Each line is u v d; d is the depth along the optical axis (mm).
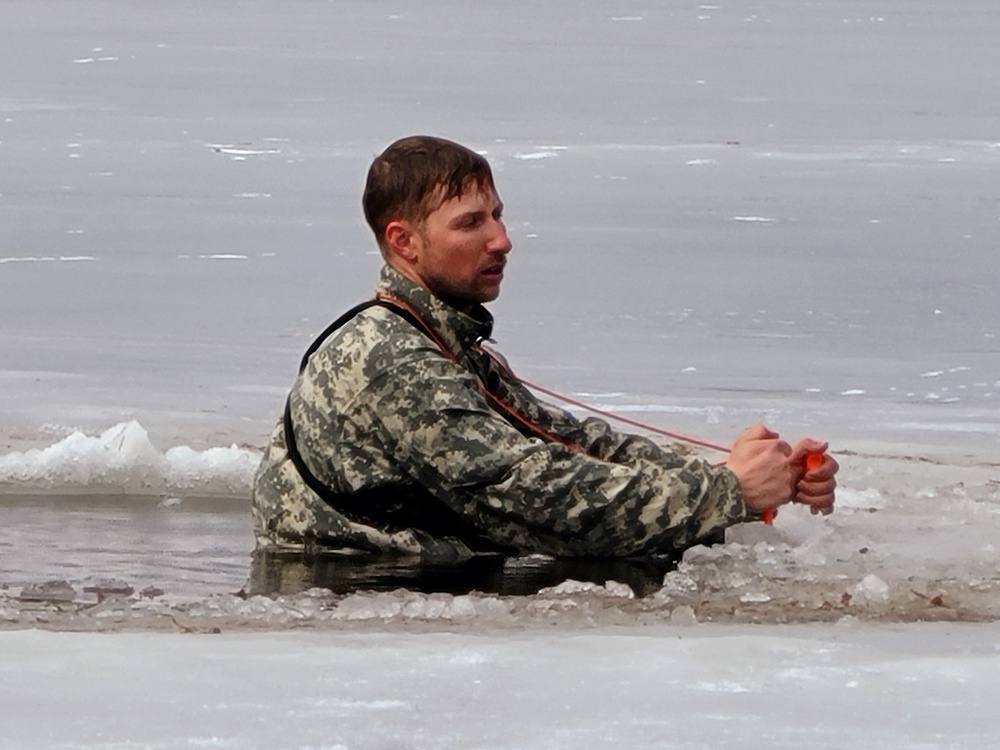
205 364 32344
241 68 107188
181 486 22172
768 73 108375
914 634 15320
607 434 19203
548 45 128250
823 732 12469
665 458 19078
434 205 17844
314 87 96438
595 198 58312
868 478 23078
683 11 173125
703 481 17719
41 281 42250
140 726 12398
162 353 33438
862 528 19875
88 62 110625
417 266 18078
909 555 18547
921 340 35781
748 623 15688
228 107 86188
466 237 17875
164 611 15938
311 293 41250
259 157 68438
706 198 58719
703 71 109000
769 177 64188
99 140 72812
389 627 15391
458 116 83250
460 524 18438
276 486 18500
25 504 21359
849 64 115312
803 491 18219
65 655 14109
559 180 62438
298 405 18234
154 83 97938
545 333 36125
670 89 97625
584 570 17844
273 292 41312
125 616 15750
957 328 37188
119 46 122875
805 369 32812
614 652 14375
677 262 45812
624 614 15906
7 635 14719
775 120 83438
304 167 65812
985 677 13773
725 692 13344
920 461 24500
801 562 18078
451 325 18109
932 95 96812
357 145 72312
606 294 40906
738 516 17844
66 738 12148
